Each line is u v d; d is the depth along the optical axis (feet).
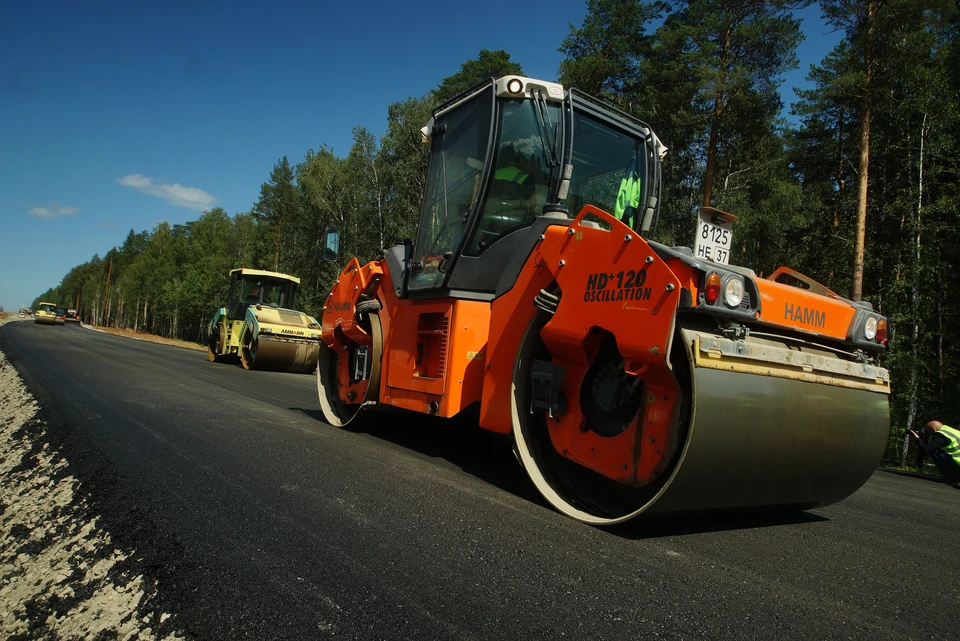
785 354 9.92
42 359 43.75
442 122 16.87
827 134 90.74
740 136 78.54
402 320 17.04
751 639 6.47
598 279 10.43
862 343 11.43
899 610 7.62
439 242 15.83
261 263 173.27
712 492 9.53
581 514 10.68
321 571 7.89
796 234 82.89
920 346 52.42
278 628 6.41
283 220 170.19
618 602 7.23
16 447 17.10
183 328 218.38
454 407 14.11
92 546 9.08
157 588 7.42
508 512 10.85
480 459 15.97
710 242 14.21
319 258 132.26
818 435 10.28
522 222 14.20
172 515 9.98
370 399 18.34
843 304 11.35
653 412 9.78
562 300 11.12
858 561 9.59
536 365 12.00
